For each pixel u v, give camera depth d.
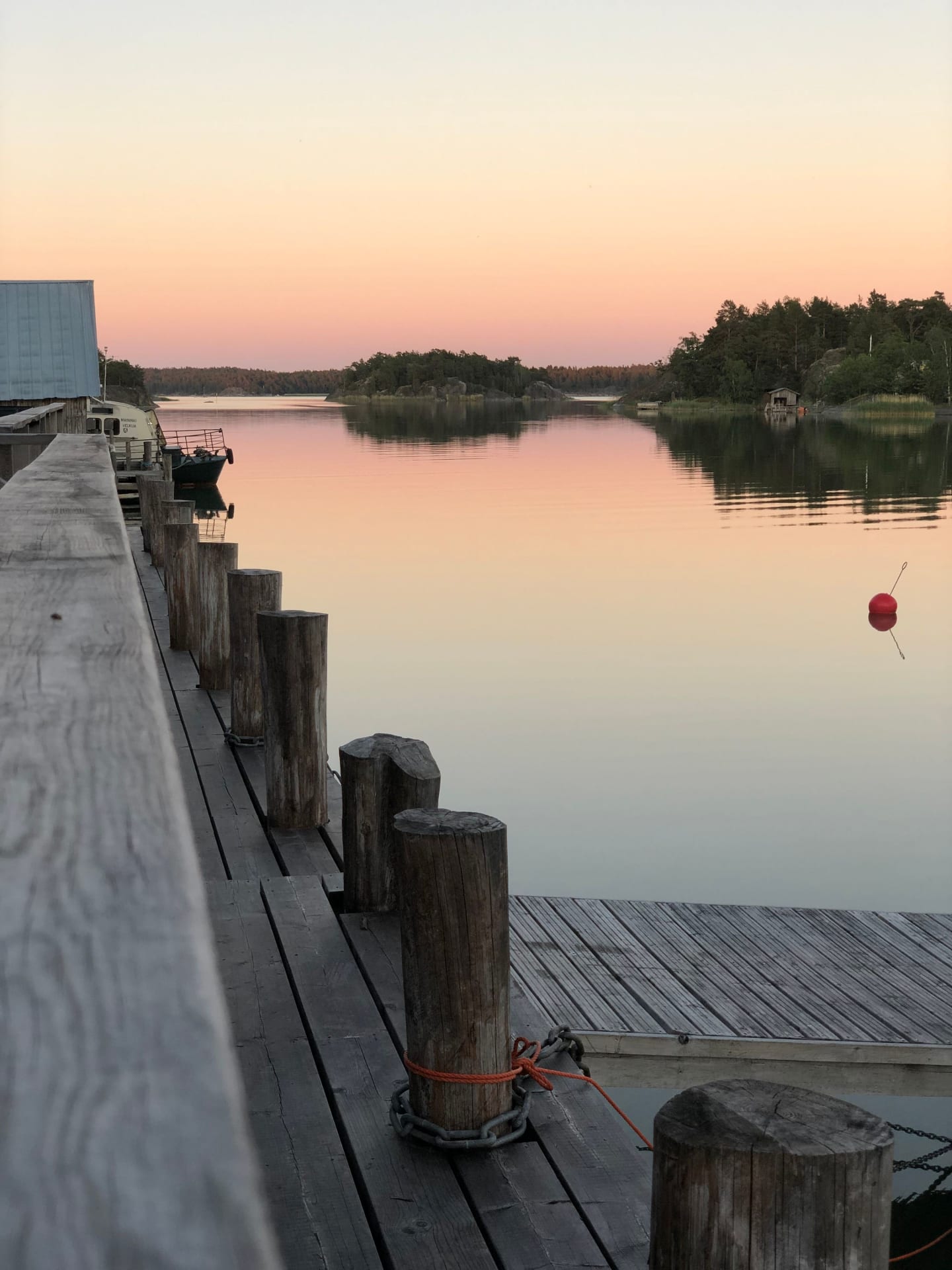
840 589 20.94
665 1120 1.57
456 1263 2.12
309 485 47.53
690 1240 1.52
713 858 8.18
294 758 4.39
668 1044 4.96
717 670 14.34
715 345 182.25
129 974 0.52
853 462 60.66
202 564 6.49
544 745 11.02
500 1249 2.15
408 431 114.81
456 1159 2.43
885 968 5.79
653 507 37.16
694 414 169.88
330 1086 2.70
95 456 5.88
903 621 17.88
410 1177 2.38
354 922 3.54
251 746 5.45
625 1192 2.32
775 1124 1.54
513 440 92.69
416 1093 2.53
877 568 23.44
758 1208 1.49
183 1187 0.39
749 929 6.25
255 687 5.45
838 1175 1.47
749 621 17.78
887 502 38.53
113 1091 0.43
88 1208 0.38
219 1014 0.49
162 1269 0.35
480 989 2.46
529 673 14.05
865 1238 1.50
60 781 0.79
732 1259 1.50
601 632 16.78
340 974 3.23
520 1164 2.42
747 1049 4.96
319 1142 2.52
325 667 4.42
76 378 28.61
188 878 0.62
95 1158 0.40
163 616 8.70
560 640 16.20
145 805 0.74
